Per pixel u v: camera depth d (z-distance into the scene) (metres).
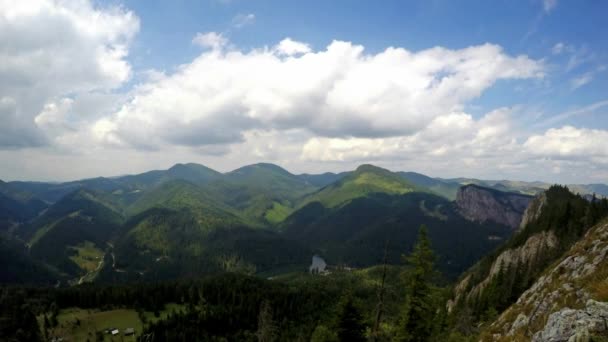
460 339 53.88
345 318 43.50
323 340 50.12
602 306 20.00
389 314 40.81
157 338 167.38
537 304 36.03
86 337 171.12
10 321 173.00
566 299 29.17
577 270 37.25
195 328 181.25
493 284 113.38
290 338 173.12
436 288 37.47
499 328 42.19
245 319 199.25
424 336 37.94
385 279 39.91
